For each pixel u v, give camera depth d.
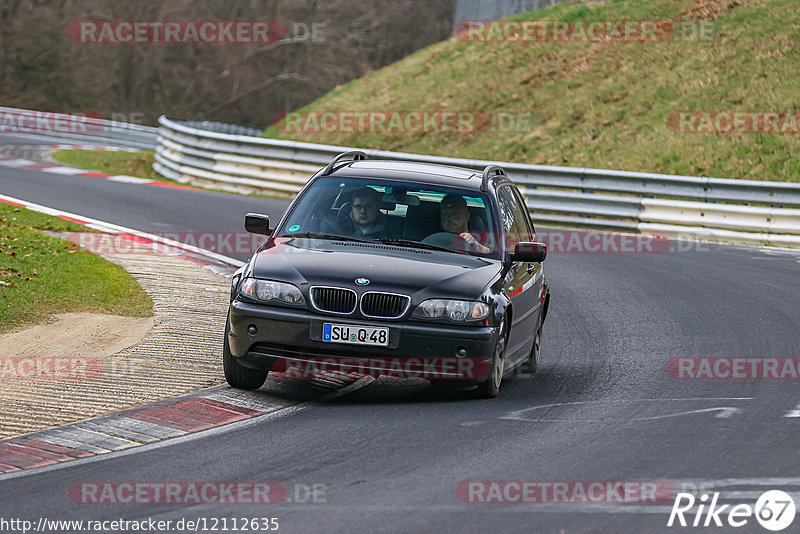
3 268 44.53
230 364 29.31
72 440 24.38
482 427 26.19
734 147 91.88
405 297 28.05
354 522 18.75
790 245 69.44
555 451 23.89
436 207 31.92
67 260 48.50
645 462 23.05
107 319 38.72
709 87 104.19
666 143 95.56
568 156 99.81
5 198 71.75
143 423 25.98
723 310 45.66
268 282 28.58
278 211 74.62
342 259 29.34
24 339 35.16
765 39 110.12
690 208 73.44
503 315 28.95
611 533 18.44
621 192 77.75
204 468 22.31
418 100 123.62
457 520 18.92
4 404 27.20
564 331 41.44
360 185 32.53
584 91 112.88
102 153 115.38
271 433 25.39
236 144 95.25
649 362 35.62
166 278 47.41
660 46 117.25
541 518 19.14
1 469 22.09
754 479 21.83
